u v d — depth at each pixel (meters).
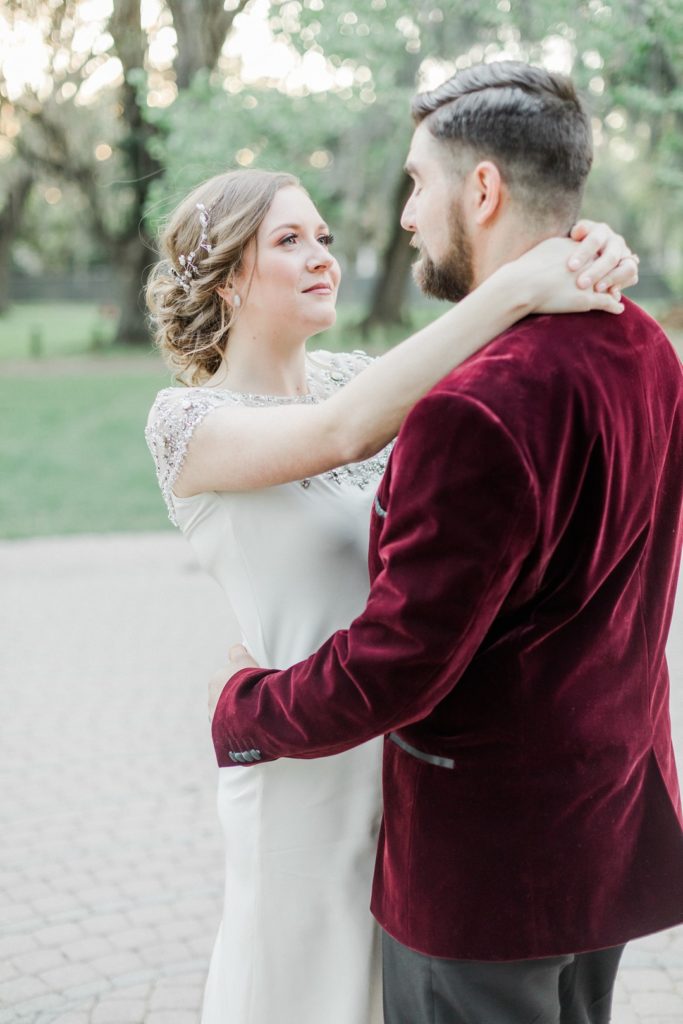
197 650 5.67
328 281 1.79
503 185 1.31
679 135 7.33
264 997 1.79
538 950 1.37
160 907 3.13
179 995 2.67
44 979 2.76
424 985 1.47
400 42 6.70
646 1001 2.60
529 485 1.21
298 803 1.76
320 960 1.79
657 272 29.38
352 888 1.79
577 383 1.26
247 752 1.51
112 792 3.95
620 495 1.33
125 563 7.68
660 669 1.52
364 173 20.19
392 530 1.29
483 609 1.25
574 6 5.02
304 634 1.75
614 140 11.84
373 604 1.30
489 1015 1.44
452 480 1.22
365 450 1.45
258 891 1.78
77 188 20.73
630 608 1.43
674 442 1.46
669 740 1.56
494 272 1.36
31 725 4.62
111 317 28.12
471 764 1.38
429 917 1.42
